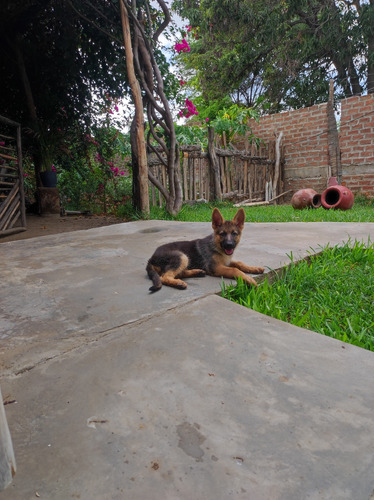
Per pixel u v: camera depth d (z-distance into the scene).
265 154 14.95
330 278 3.71
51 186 10.48
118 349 2.17
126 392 1.76
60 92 11.08
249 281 3.29
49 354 2.14
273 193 14.73
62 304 2.94
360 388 1.80
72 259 4.41
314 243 4.86
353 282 3.67
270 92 21.70
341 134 13.41
